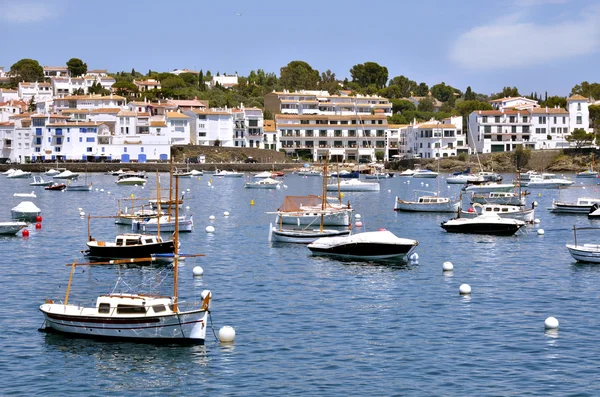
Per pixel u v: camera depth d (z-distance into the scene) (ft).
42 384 149.18
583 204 447.83
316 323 188.85
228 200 546.26
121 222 384.88
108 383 149.79
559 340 175.01
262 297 215.92
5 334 177.88
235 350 167.94
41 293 220.02
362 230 367.45
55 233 351.05
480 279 241.14
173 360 161.58
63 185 638.94
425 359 162.91
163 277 244.22
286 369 157.07
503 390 146.41
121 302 174.50
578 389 146.61
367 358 163.63
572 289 225.76
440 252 295.28
